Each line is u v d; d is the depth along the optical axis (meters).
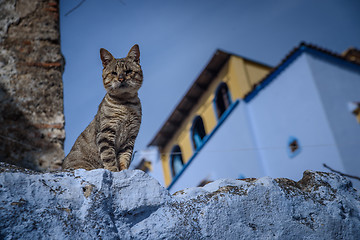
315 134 14.90
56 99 5.38
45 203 2.82
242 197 3.37
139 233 3.00
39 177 2.93
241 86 18.45
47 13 5.82
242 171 16.92
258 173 16.08
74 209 2.88
